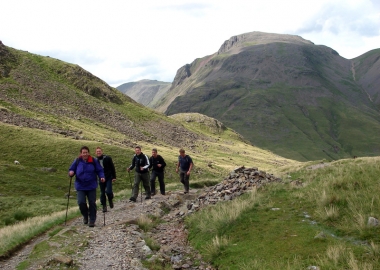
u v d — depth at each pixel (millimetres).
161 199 18625
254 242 9656
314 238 9062
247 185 16172
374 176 13453
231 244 9930
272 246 9117
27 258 9531
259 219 11367
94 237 10938
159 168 20719
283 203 12805
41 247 10203
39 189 34125
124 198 21906
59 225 14375
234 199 14570
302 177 17641
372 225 9062
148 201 18141
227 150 138500
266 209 12258
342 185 13000
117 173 46969
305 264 7746
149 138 104438
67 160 46719
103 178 12781
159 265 8875
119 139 80688
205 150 124625
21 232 13711
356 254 7816
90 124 89938
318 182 14578
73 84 118188
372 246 7891
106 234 11227
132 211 15656
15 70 103188
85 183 12625
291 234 9695
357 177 13703
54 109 88688
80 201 12555
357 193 11664
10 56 110938
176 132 133750
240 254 9117
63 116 85438
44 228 13969
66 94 105312
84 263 8562
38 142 50344
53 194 33844
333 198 11477
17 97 84562
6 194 30719
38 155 46406
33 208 25297
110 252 9391
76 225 13305
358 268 7055
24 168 40406
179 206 17281
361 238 8734
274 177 17734
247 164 110438
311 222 10484
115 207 17484
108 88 139000
